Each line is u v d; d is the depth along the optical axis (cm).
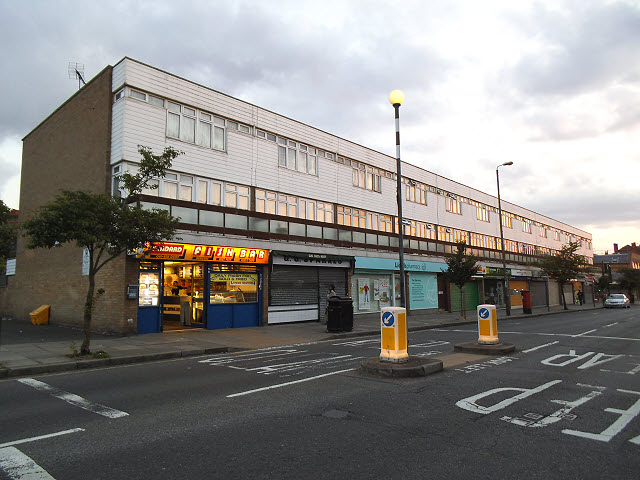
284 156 2127
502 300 3600
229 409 602
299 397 667
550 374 835
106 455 434
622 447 455
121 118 1575
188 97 1758
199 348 1190
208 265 1659
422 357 961
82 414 580
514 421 543
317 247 2056
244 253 1714
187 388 738
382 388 724
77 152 1808
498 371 866
